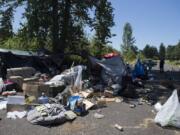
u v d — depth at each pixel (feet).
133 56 195.62
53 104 33.99
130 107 40.29
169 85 61.52
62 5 89.35
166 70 127.34
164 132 30.30
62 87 44.57
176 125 31.60
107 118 34.27
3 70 57.93
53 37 87.97
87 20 92.79
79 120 32.91
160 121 32.19
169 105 32.53
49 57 67.56
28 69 54.85
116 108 39.32
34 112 32.01
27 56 64.28
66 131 29.35
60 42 88.07
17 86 47.80
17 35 92.02
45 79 52.49
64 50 88.53
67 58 75.15
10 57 61.82
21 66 62.08
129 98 47.03
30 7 86.74
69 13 90.43
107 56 59.52
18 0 89.61
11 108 34.60
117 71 54.80
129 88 48.52
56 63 67.46
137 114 36.65
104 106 40.06
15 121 31.55
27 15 87.15
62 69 67.41
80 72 50.26
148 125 32.32
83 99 39.83
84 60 76.18
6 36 94.02
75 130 29.71
